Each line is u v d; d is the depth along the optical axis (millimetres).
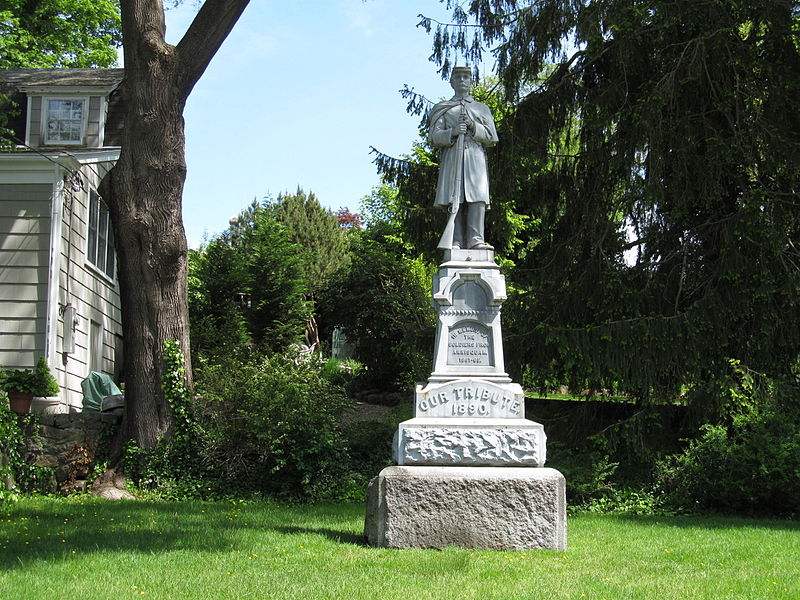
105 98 20609
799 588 7535
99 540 9445
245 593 6871
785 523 13375
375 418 22906
